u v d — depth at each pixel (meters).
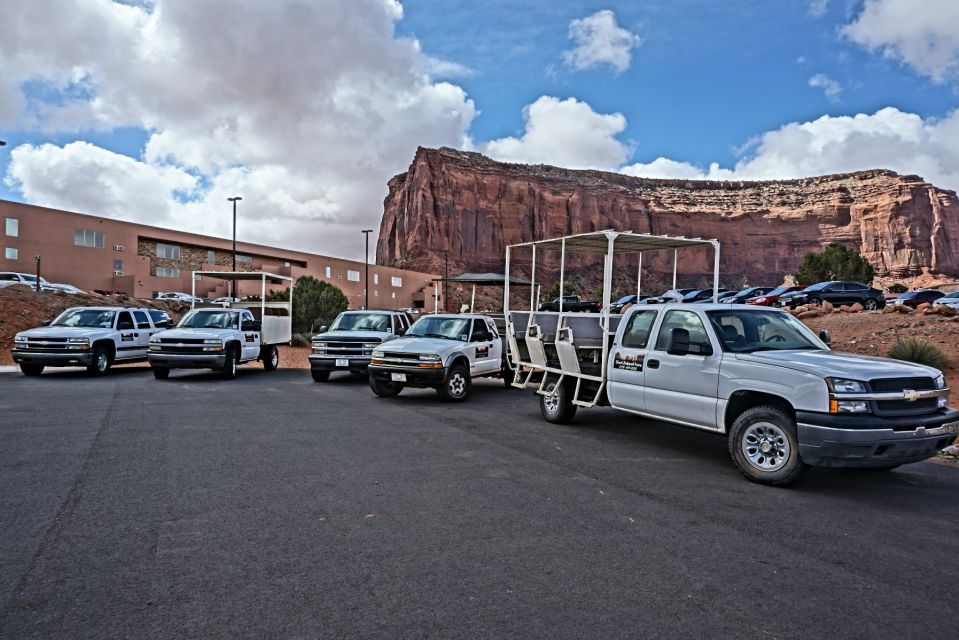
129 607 3.19
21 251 44.41
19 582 3.47
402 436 7.91
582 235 8.78
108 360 15.34
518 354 10.34
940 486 6.03
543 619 3.11
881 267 140.25
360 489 5.42
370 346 14.29
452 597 3.34
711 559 3.96
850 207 150.12
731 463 6.83
